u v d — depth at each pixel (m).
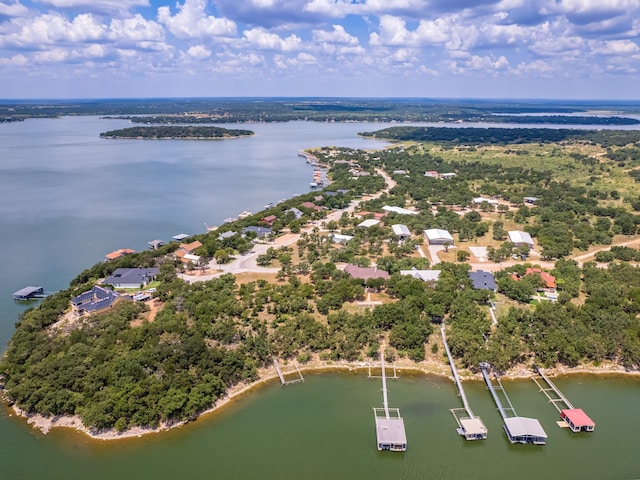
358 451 86.06
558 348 112.62
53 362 101.56
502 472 81.75
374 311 128.12
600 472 82.06
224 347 113.88
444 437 89.56
